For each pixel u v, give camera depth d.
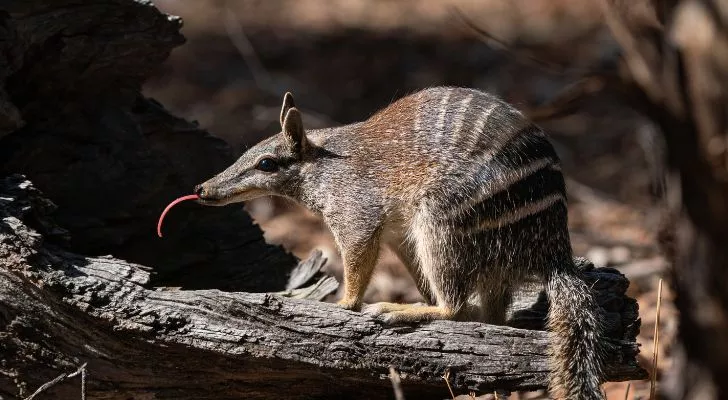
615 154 21.75
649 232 16.58
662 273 13.80
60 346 8.98
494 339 9.29
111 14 10.79
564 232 9.95
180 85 25.95
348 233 10.46
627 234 17.08
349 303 10.49
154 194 11.80
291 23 31.56
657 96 7.09
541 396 11.11
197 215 12.30
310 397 9.51
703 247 7.65
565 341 9.27
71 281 9.03
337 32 30.22
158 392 9.25
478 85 24.94
